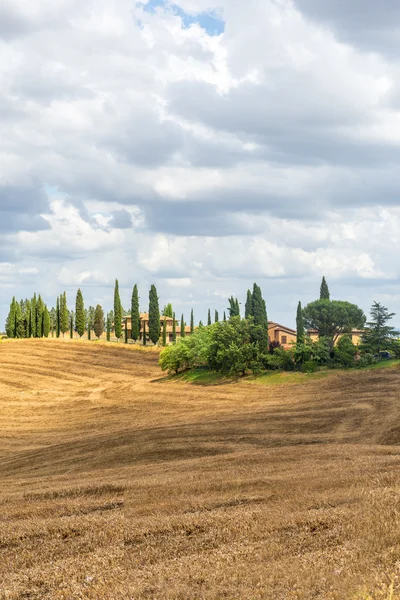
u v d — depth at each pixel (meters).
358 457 26.66
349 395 59.75
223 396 70.50
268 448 34.81
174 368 95.94
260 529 15.33
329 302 105.75
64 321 159.00
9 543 16.16
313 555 12.84
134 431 47.16
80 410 69.88
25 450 46.91
